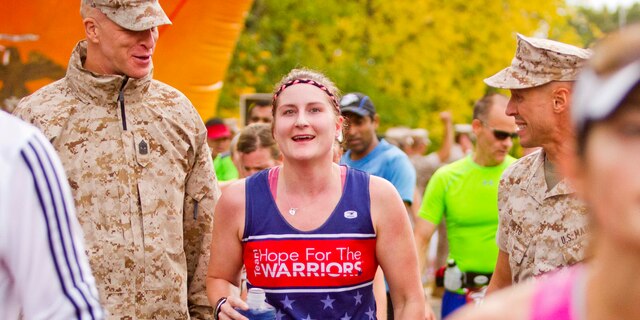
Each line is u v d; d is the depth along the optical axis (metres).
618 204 1.36
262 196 4.16
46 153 2.59
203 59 8.49
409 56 21.22
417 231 7.25
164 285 4.54
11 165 2.53
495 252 7.06
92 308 2.63
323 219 4.07
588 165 1.40
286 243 4.07
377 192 4.12
